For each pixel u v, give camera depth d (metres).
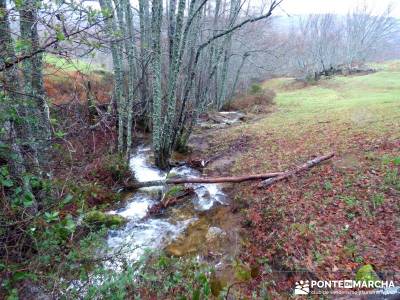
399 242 4.54
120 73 8.62
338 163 7.62
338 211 5.62
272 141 11.20
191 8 8.23
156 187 8.58
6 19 2.57
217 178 8.10
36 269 2.84
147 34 10.42
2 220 2.79
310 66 35.44
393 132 9.15
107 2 6.34
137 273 4.11
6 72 2.93
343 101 18.20
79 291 2.99
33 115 3.52
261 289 4.38
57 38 2.39
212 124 16.08
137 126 14.63
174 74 9.14
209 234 6.25
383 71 31.19
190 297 3.99
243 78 27.81
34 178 3.32
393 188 5.86
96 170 7.83
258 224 6.10
